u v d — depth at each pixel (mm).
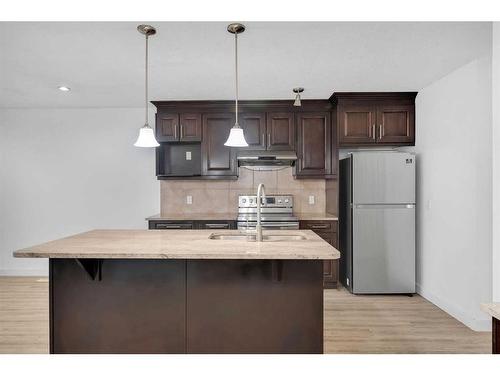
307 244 2209
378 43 2648
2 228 4750
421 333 2900
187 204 4734
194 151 4688
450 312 3316
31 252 1929
